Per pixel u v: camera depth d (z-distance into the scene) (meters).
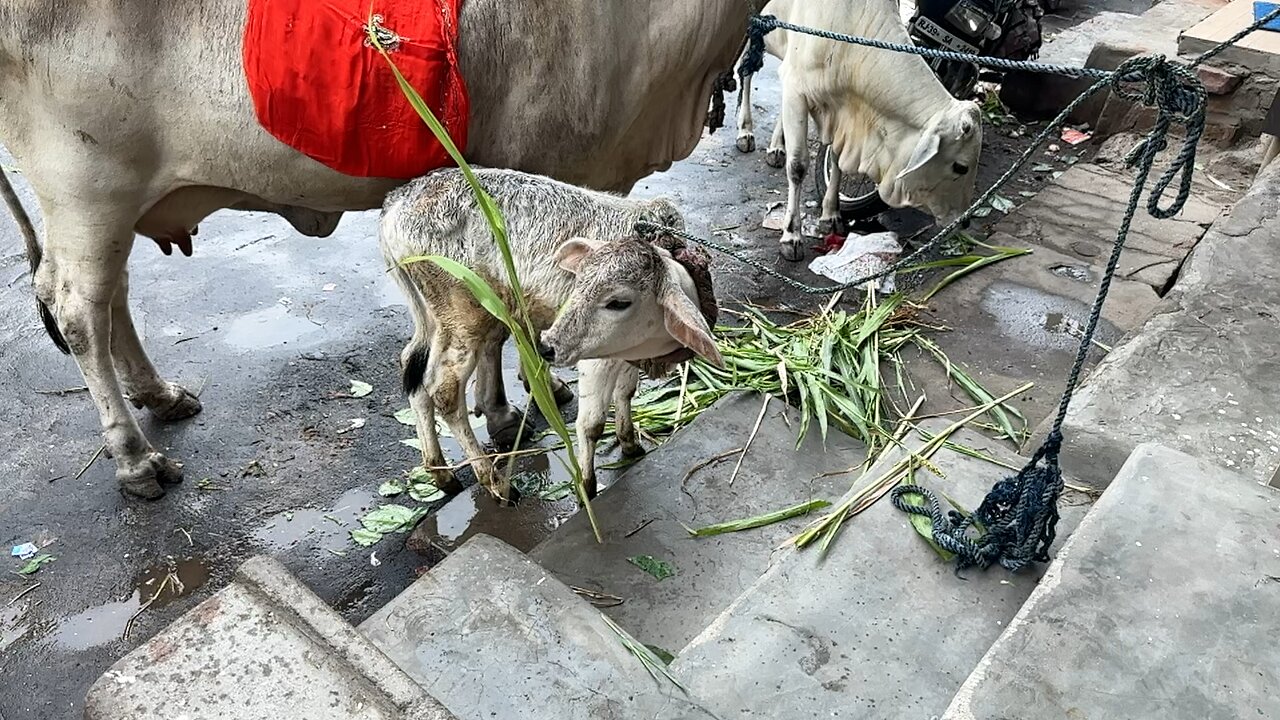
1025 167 3.39
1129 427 1.63
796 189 2.79
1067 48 3.93
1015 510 1.25
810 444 1.84
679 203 3.15
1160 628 1.02
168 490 1.92
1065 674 0.98
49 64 1.47
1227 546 1.12
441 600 1.25
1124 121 3.48
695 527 1.64
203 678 0.88
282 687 0.88
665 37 1.79
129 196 1.63
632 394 1.85
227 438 2.06
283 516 1.87
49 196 1.62
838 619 1.23
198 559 1.77
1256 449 1.57
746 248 2.89
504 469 2.00
